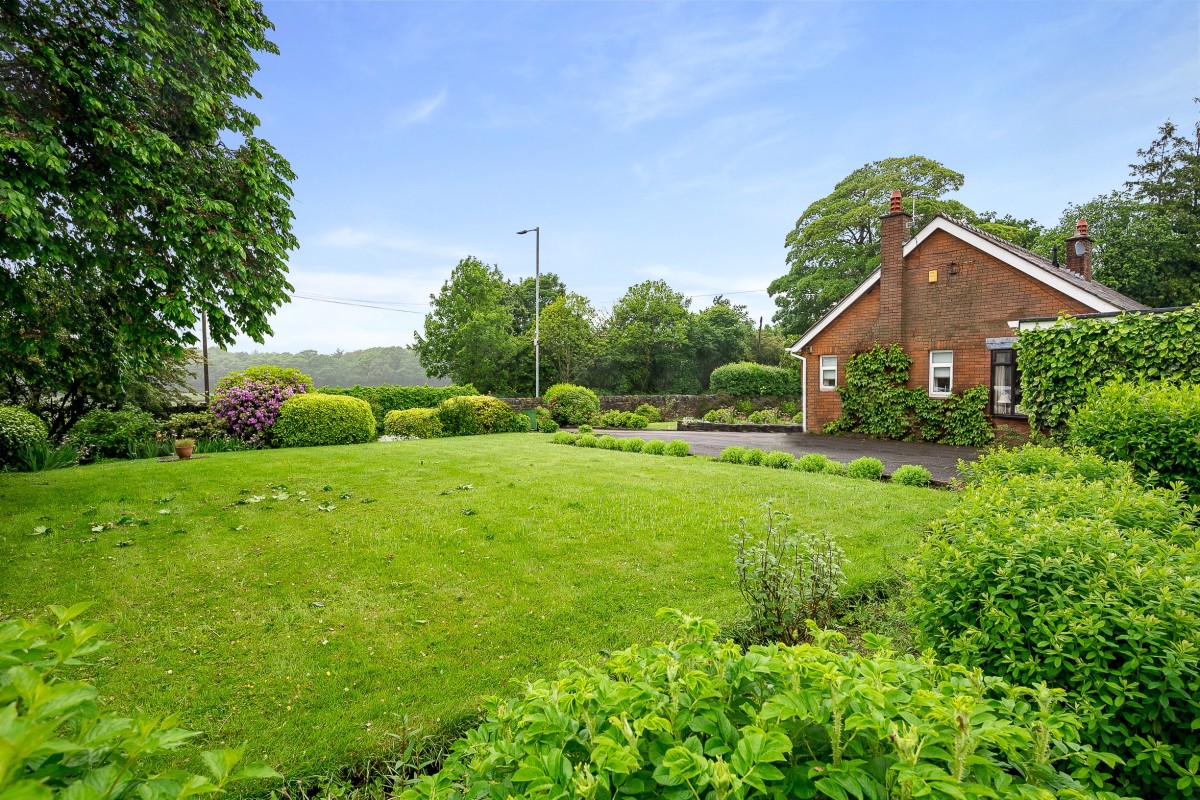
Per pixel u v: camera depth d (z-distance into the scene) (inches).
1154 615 74.4
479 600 172.9
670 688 53.6
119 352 342.3
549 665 135.9
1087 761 53.5
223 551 210.5
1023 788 42.1
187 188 263.0
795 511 267.1
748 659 56.1
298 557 205.8
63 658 38.2
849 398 671.8
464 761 61.4
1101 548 91.5
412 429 694.5
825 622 148.9
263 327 304.8
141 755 34.9
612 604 169.9
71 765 30.5
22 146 200.7
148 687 126.3
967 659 84.4
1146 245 981.2
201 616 161.5
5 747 23.7
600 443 552.7
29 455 383.9
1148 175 1088.8
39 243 224.8
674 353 1466.5
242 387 541.6
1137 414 197.3
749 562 149.6
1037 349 315.0
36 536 220.5
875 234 1115.9
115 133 232.4
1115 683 70.8
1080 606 77.5
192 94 263.3
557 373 1378.0
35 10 230.8
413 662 138.3
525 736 50.9
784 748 41.6
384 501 282.0
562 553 211.3
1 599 168.7
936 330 605.3
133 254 257.4
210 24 278.2
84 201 230.2
